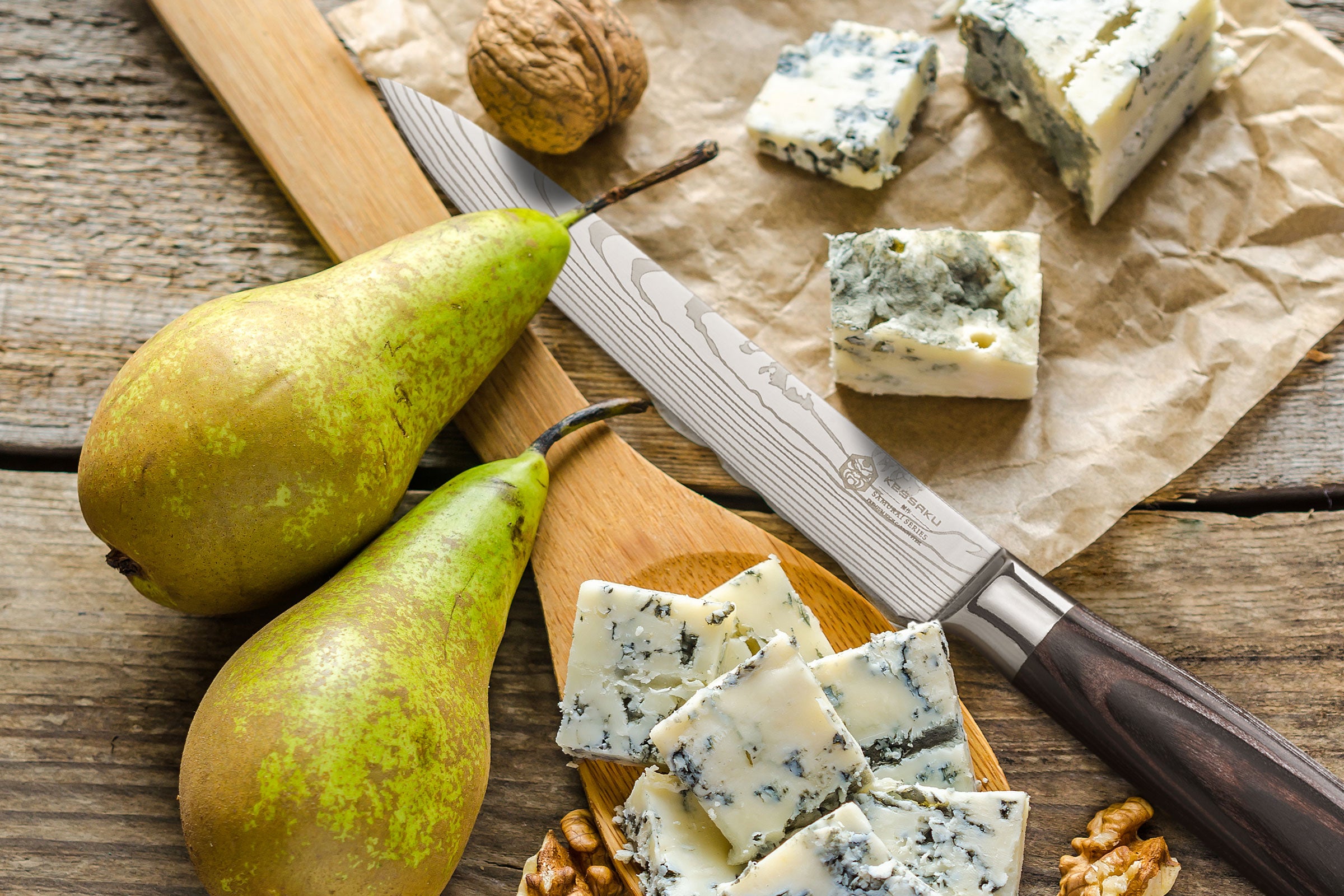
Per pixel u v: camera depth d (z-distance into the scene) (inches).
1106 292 49.3
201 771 34.4
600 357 49.9
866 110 49.7
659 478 46.5
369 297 38.1
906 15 53.5
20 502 48.2
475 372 41.6
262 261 51.6
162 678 45.8
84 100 53.1
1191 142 50.8
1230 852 40.6
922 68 50.7
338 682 34.4
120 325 50.9
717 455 47.4
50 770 44.8
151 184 52.3
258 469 35.3
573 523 46.0
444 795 35.8
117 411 36.2
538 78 46.9
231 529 35.8
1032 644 42.3
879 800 38.8
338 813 33.5
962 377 47.3
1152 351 48.4
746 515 48.3
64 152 52.6
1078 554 46.9
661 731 38.1
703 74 53.6
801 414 46.8
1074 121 46.9
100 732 45.2
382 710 34.4
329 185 49.7
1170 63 47.4
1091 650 41.4
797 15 53.9
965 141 52.1
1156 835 43.6
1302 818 38.8
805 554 46.9
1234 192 49.7
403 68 52.6
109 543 37.4
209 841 33.9
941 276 46.6
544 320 50.3
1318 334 47.3
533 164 52.1
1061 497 46.6
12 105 53.0
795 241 51.2
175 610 41.9
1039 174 51.2
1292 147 49.7
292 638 35.7
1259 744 39.7
